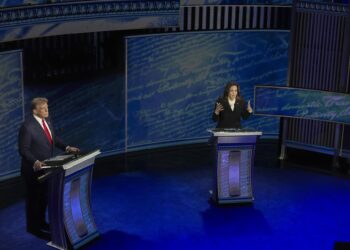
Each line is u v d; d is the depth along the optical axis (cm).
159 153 1336
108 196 1071
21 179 1122
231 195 1031
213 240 895
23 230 910
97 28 1148
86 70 1196
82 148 1225
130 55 1255
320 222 972
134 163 1266
